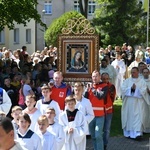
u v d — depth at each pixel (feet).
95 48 39.24
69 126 29.89
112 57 79.87
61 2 159.02
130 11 122.83
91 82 39.11
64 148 29.86
